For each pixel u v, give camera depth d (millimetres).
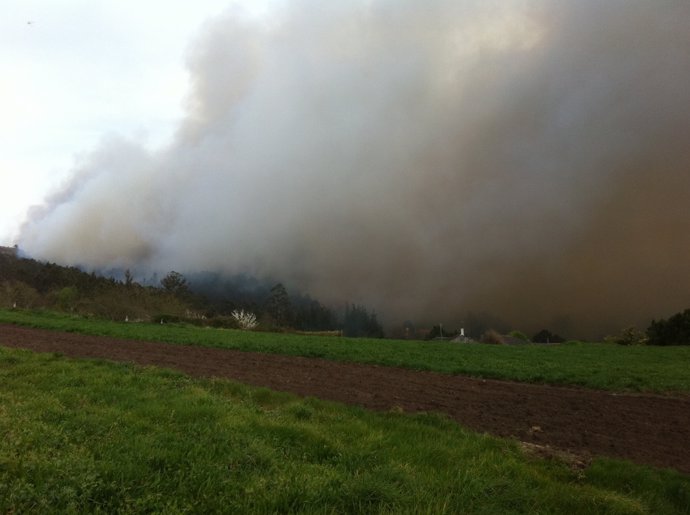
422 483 5801
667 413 13367
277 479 5438
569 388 17094
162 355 19438
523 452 8359
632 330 64500
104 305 60188
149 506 4613
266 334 42562
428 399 13289
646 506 6418
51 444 5914
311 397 11508
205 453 6109
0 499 4320
